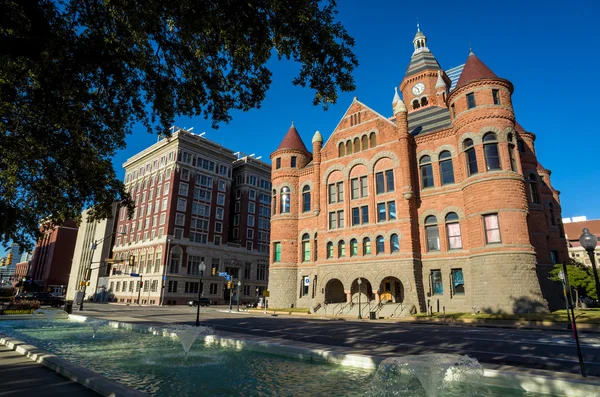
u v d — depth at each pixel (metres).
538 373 8.27
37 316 26.83
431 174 36.16
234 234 82.88
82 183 17.27
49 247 104.88
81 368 8.56
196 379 9.12
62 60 10.49
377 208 37.88
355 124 41.66
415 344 14.49
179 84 13.20
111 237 84.19
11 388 7.52
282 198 46.97
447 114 40.12
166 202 70.00
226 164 80.62
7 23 8.16
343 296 41.59
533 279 27.25
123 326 20.80
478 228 30.02
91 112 14.15
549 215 41.31
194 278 68.88
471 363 8.38
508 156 30.06
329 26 11.09
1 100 12.91
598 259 86.44
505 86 31.95
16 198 18.30
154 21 10.86
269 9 10.02
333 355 10.81
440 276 33.75
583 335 18.38
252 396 7.67
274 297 44.03
